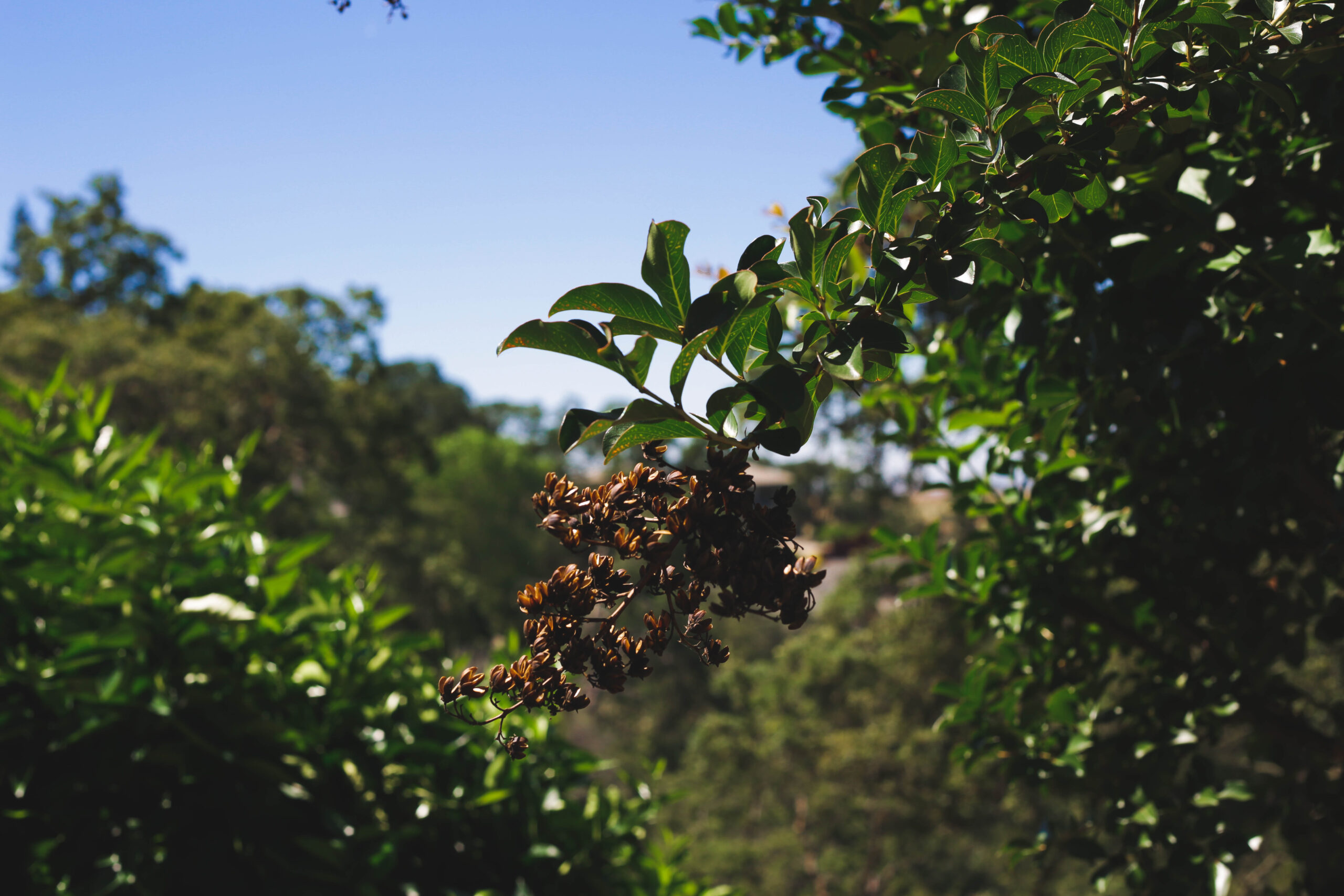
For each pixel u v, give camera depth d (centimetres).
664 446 66
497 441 2172
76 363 995
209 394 1059
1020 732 125
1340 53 80
